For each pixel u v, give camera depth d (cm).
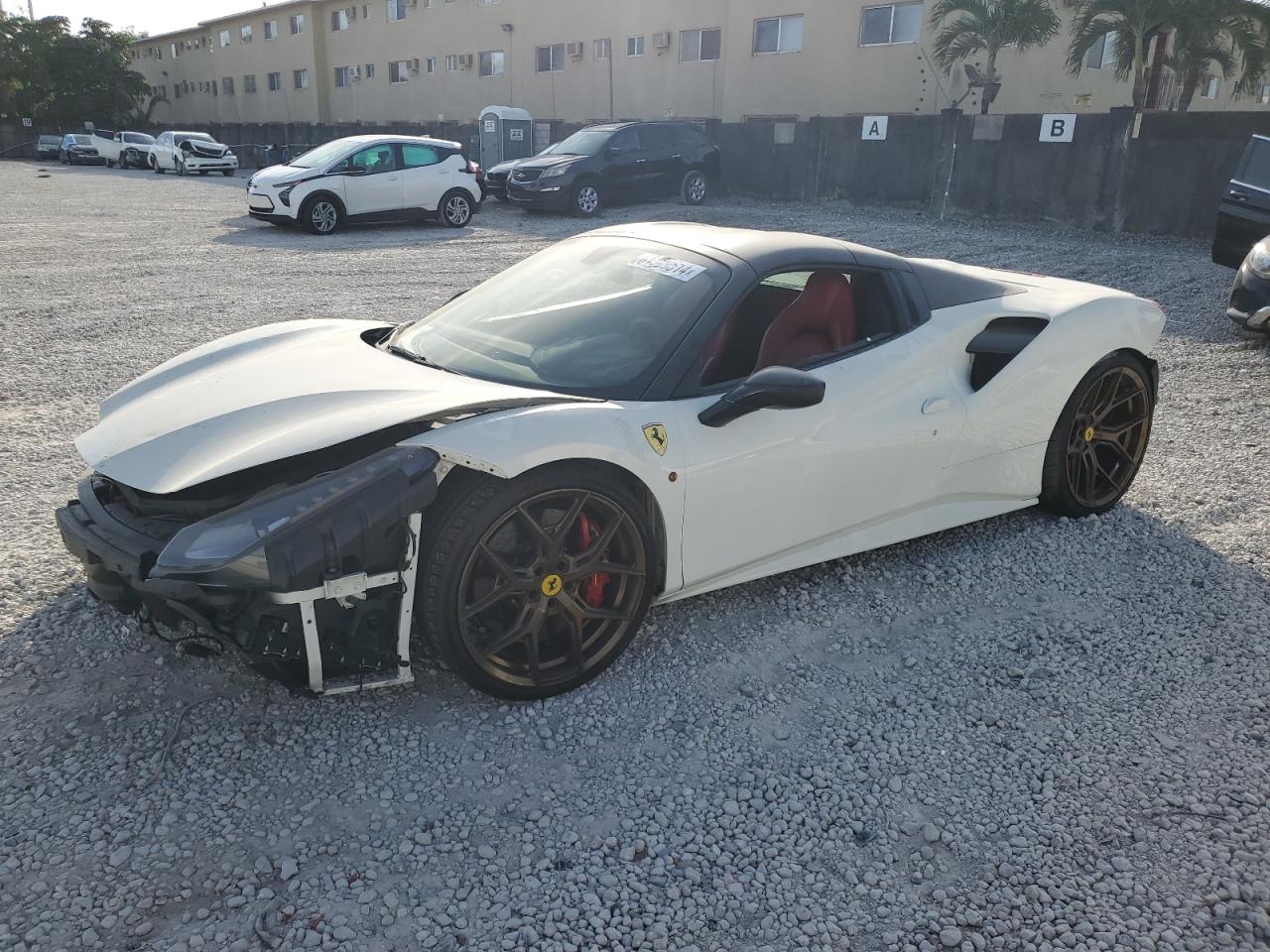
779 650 313
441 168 1598
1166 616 338
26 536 379
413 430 264
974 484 375
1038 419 384
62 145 4209
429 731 264
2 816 226
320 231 1503
